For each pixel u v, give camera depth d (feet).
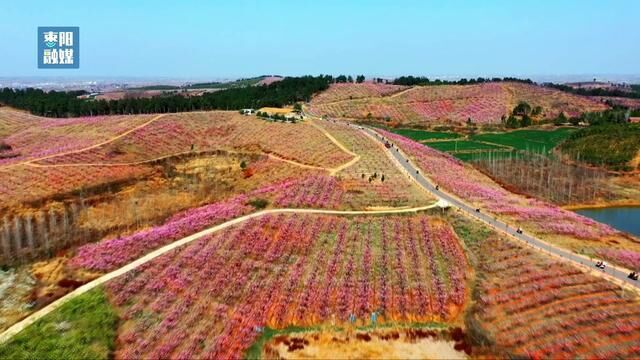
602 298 197.06
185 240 240.94
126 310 186.91
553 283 208.64
